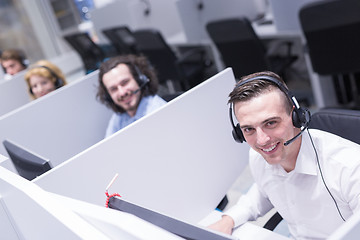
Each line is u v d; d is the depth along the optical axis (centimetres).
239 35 290
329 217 111
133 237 65
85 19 653
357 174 100
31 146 194
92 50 500
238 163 147
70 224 74
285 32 310
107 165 111
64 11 638
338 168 103
